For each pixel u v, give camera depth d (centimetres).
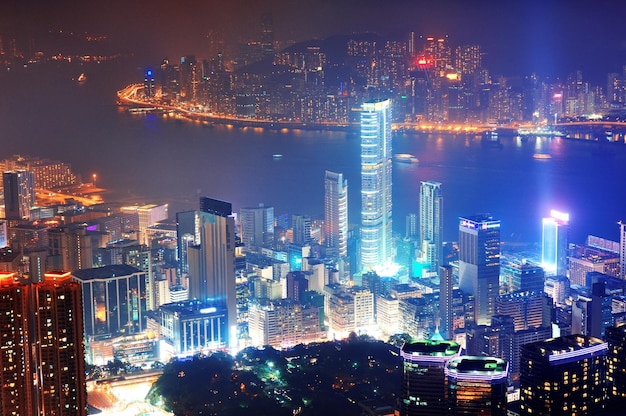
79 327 16125
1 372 15825
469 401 14662
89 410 18500
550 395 15250
